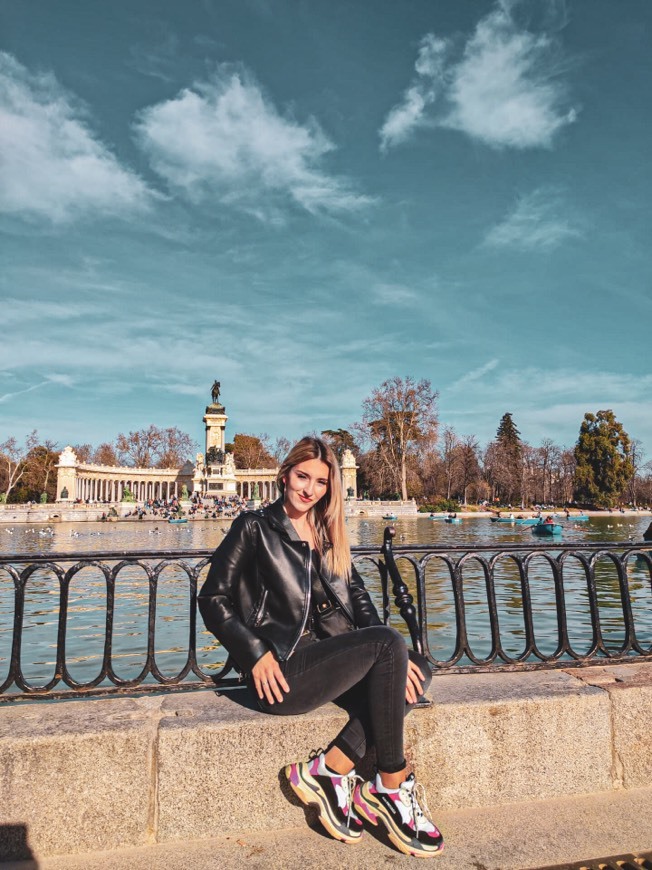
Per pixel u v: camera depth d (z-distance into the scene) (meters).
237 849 3.05
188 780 3.17
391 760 3.01
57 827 3.06
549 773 3.60
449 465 95.38
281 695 3.11
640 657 4.42
